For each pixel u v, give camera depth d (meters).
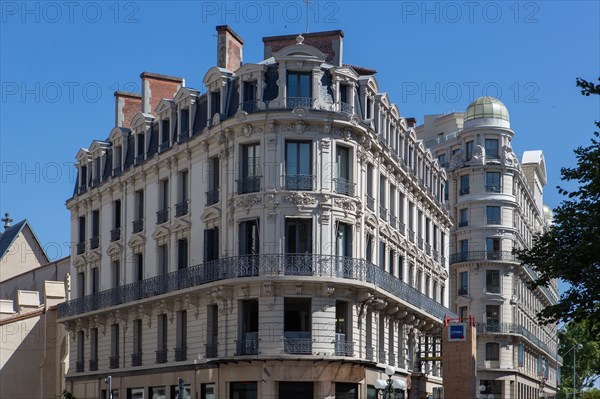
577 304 35.47
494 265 90.12
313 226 45.19
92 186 60.31
